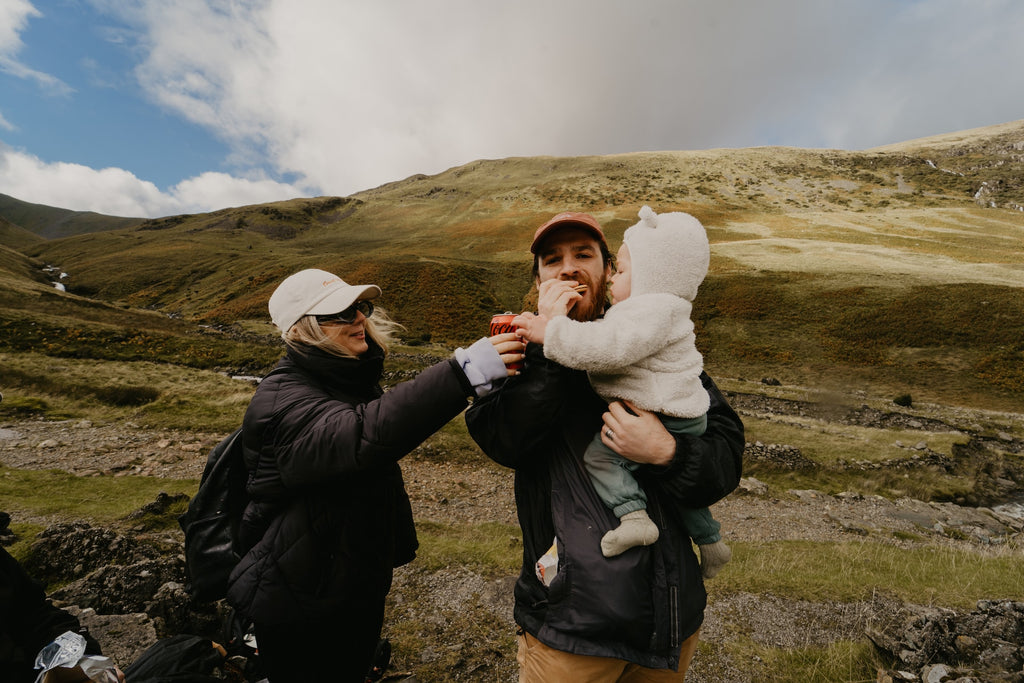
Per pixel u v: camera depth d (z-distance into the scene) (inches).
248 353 1176.8
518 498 67.9
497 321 65.4
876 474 664.4
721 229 3223.4
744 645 185.5
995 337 1299.2
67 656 57.2
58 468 442.3
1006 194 4074.8
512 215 4207.7
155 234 4466.0
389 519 72.4
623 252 68.3
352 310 67.3
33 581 66.3
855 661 164.2
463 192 5541.3
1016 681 129.4
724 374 1344.7
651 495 61.1
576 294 61.3
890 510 544.1
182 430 619.5
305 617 62.7
